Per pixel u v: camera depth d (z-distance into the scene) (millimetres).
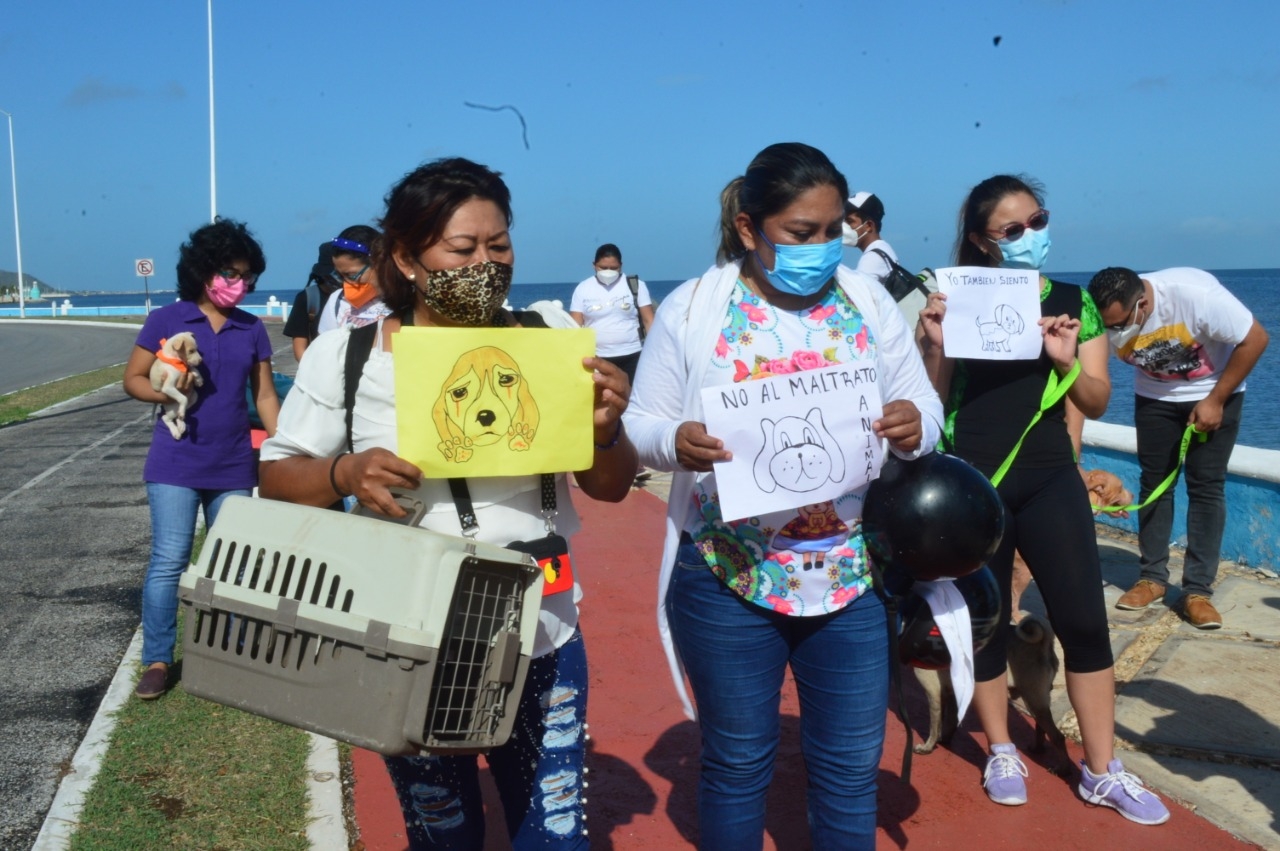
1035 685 4152
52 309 72438
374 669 2186
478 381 2408
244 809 3943
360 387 2523
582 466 2492
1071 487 3752
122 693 5094
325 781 4160
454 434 2396
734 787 2949
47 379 27891
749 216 2752
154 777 4203
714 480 2877
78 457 13375
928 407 2980
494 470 2430
